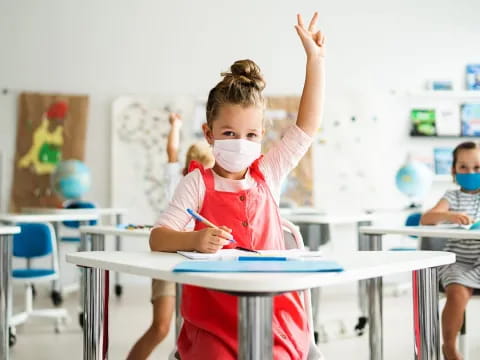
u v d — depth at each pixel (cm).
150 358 278
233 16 576
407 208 503
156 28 569
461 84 585
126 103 559
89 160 556
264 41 576
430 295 127
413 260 113
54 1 562
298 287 88
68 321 374
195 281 91
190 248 122
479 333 330
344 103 575
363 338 322
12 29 556
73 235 549
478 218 259
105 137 559
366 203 571
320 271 93
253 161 135
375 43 582
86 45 563
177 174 284
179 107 564
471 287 224
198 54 572
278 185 143
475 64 588
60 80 560
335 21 581
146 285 534
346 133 573
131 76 565
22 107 552
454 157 268
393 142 576
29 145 549
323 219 319
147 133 559
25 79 556
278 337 120
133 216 555
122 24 567
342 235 571
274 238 136
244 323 89
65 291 473
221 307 123
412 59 584
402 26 585
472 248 237
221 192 135
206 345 119
